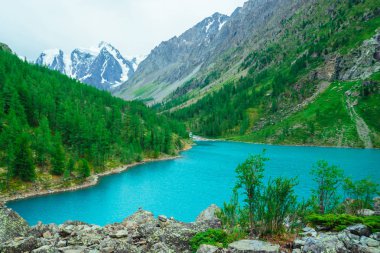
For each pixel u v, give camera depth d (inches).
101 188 3823.8
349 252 621.9
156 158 6343.5
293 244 712.4
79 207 3046.3
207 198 3294.8
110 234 818.8
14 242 724.7
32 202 3225.9
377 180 3759.8
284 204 847.7
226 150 7824.8
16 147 3659.0
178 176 4547.2
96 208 3011.8
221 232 804.6
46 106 5413.4
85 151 4916.3
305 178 4018.2
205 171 4963.1
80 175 4141.2
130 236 810.8
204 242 749.3
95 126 5472.4
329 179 1486.2
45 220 2657.5
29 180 3688.5
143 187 3848.4
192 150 7849.4
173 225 923.4
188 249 753.0
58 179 3949.3
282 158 6003.9
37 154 4094.5
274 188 871.1
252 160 923.4
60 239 794.2
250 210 873.5
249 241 692.1
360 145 7746.1
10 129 4018.2
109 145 5383.9
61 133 5123.0
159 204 3093.0
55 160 4060.0
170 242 781.3
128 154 5689.0
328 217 859.4
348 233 725.3
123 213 2854.3
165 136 7032.5
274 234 804.6
